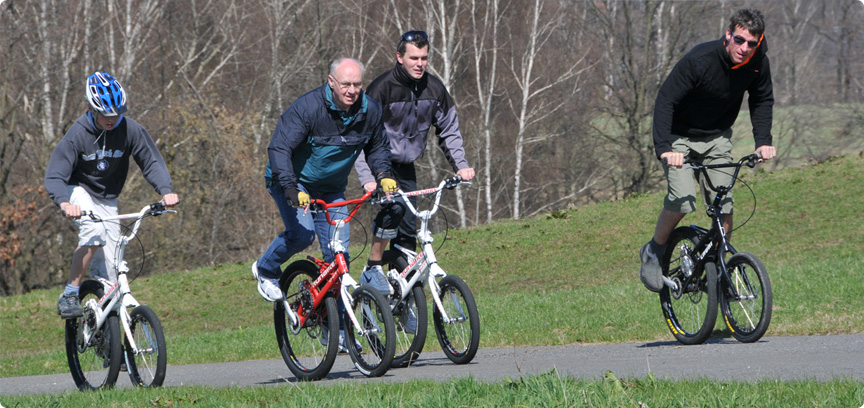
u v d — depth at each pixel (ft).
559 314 128.57
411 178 84.38
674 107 81.61
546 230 258.57
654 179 384.27
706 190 84.79
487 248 249.34
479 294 208.03
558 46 442.91
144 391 69.77
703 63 78.64
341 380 73.20
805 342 79.25
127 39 374.02
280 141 72.08
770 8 461.37
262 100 409.08
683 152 83.71
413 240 83.15
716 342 85.10
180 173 353.10
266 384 76.38
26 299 235.40
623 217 260.83
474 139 436.35
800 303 110.52
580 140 431.84
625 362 74.64
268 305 220.23
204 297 232.53
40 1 341.62
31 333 205.77
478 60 425.28
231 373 93.35
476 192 454.81
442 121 84.23
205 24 423.23
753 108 83.41
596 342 103.30
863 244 200.44
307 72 413.18
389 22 441.27
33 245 342.85
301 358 78.89
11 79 338.95
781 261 196.03
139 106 361.30
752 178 281.74
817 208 238.07
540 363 77.71
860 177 258.98
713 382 55.36
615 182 405.18
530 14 437.58
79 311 80.02
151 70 396.16
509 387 53.52
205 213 353.92
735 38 76.69
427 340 110.52
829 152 413.59
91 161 77.00
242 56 424.46
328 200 77.77
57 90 349.61
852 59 423.64
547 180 450.30
